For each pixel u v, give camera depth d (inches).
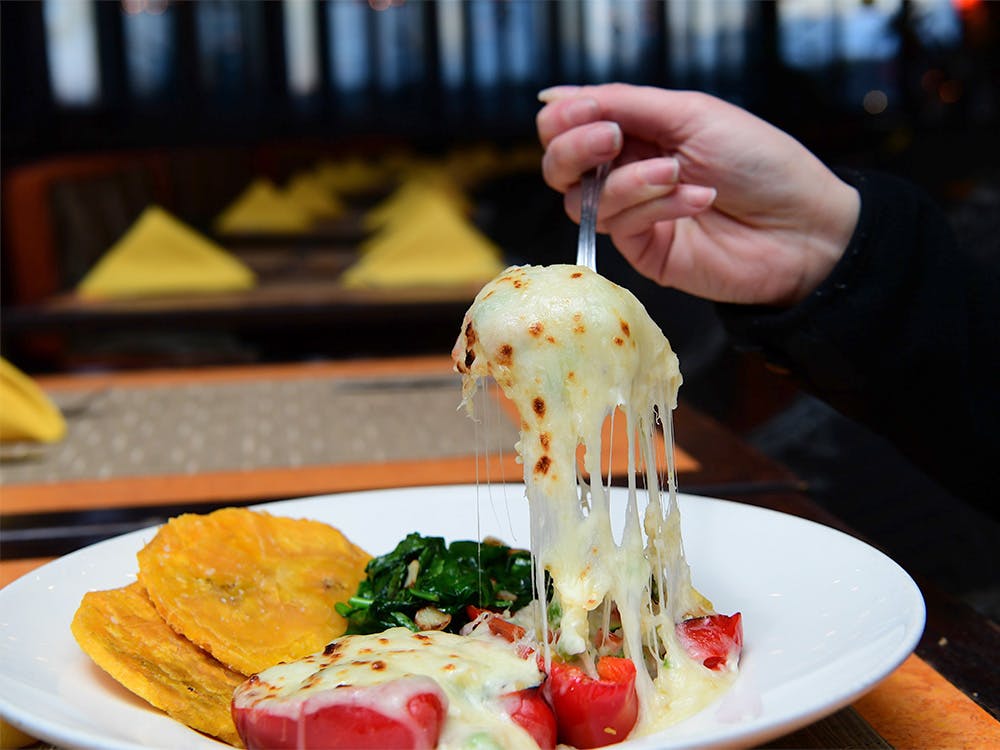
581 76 102.7
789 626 18.6
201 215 104.2
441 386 40.2
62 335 66.9
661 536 18.7
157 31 98.2
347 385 40.6
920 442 27.5
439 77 103.6
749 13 95.4
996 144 89.4
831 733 17.5
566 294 17.7
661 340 18.4
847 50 94.3
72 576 20.3
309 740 15.5
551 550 17.6
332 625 19.7
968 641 20.7
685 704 17.2
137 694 17.1
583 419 17.4
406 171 132.6
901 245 26.4
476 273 66.1
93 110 97.5
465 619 19.9
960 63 91.0
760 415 44.1
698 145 27.4
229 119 101.9
